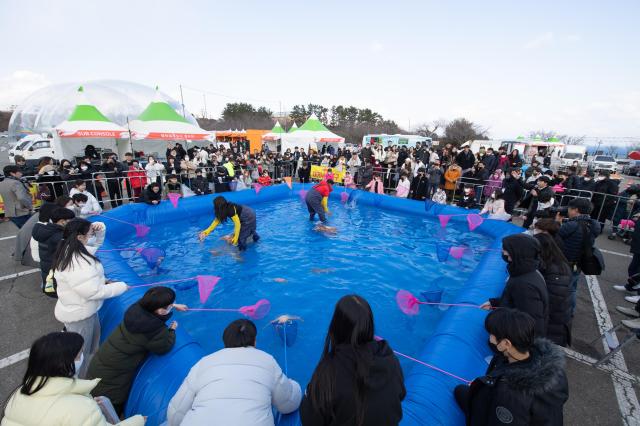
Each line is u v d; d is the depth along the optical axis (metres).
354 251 7.16
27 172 10.59
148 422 2.50
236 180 12.84
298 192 13.24
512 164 12.38
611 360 3.91
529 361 1.85
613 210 8.72
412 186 11.71
